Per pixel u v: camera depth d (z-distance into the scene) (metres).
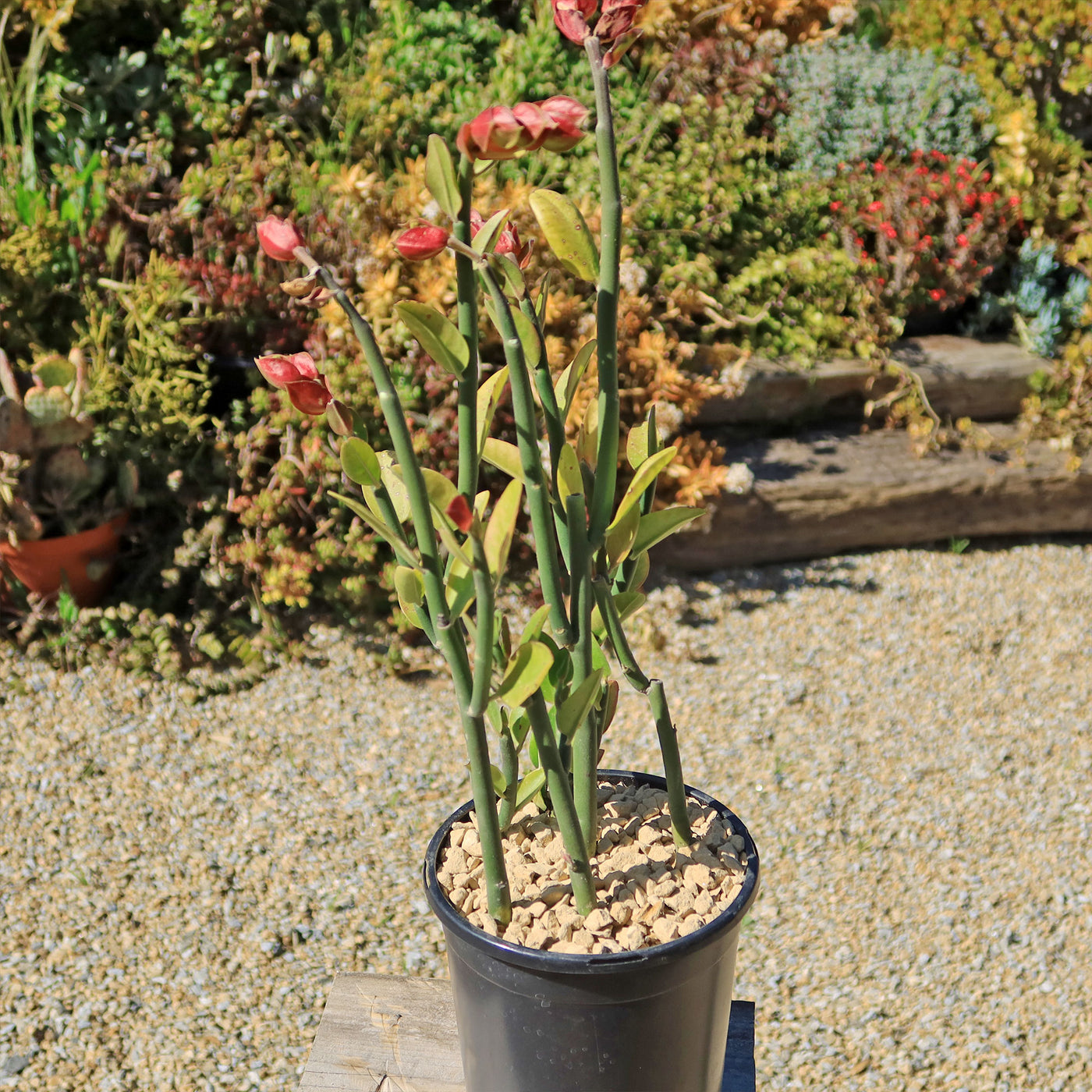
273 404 2.98
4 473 2.85
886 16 4.51
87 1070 1.91
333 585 3.13
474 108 3.49
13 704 2.83
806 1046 1.99
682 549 3.39
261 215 3.05
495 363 3.06
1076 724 2.88
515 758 1.25
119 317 3.04
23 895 2.29
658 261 3.50
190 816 2.53
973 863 2.42
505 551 1.01
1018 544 3.75
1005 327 4.02
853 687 3.01
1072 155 4.04
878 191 3.79
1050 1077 1.92
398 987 1.61
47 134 3.34
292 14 3.55
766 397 3.60
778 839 2.49
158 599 3.12
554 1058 1.15
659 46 3.84
